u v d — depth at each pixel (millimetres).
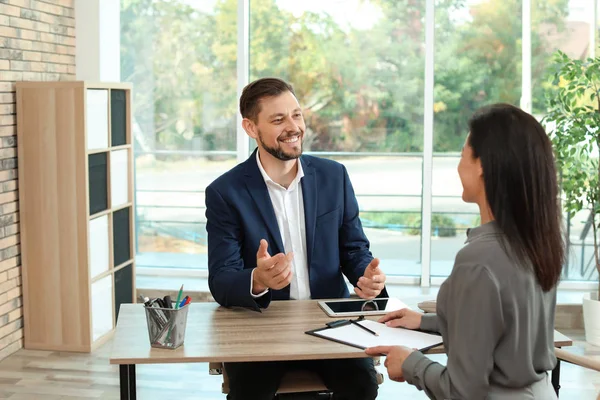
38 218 4273
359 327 2195
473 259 1588
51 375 3963
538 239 1569
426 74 5180
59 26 4816
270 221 2621
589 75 4488
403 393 3791
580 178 4574
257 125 2578
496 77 5172
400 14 5203
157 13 5402
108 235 4508
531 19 5090
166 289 5129
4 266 4176
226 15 5340
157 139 5527
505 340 1591
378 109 5309
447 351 1697
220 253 2568
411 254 5406
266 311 2410
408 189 5352
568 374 4055
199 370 4125
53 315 4328
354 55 5277
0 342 4168
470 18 5141
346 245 2777
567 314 4840
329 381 2410
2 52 4105
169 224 5598
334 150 5375
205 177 5523
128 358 1957
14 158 4246
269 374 2363
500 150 1584
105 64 5145
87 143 4199
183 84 5449
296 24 5297
